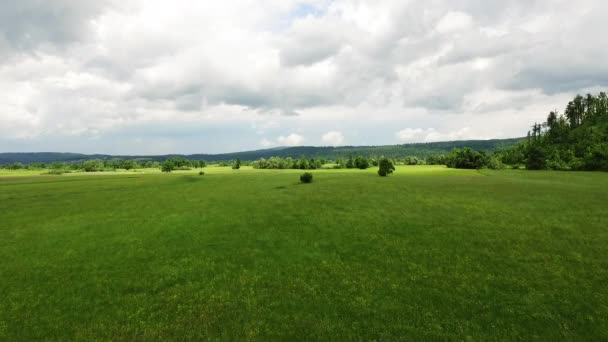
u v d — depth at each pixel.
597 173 92.31
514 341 13.82
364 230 31.72
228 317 16.28
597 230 28.83
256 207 45.34
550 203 41.44
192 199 54.88
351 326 15.18
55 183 85.62
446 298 17.61
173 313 16.91
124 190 69.56
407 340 14.06
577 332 14.29
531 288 18.45
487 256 23.72
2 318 16.75
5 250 27.77
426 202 45.41
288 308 17.00
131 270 22.89
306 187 68.06
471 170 125.12
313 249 26.64
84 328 15.69
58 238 31.30
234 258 24.91
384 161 100.00
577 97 189.00
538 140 176.00
